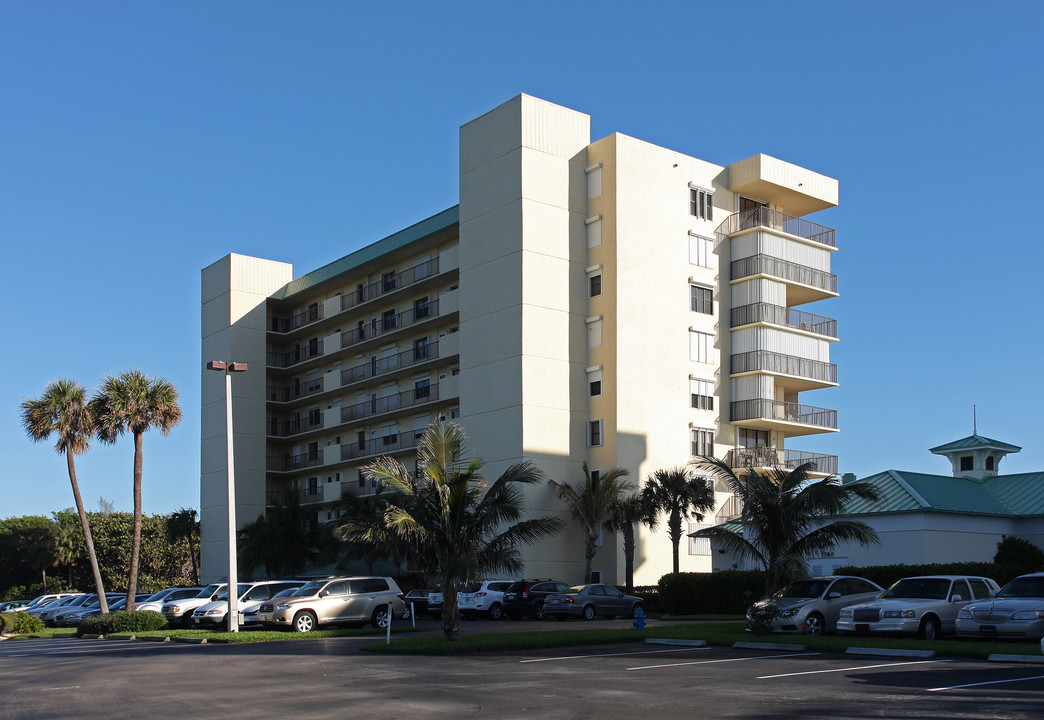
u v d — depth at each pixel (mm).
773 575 30000
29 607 53844
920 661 19719
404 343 63125
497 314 51406
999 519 41719
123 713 14344
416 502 26609
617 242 51531
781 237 57438
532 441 49250
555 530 28062
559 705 14172
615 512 47094
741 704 13961
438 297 59344
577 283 52469
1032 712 12625
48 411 48062
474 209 53812
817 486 29891
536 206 51312
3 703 16000
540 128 52156
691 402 53656
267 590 38656
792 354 56844
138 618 37812
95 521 93125
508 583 40750
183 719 13609
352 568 60906
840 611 25203
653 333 52438
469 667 20047
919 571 34688
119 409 46781
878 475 43125
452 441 27312
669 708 13711
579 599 38156
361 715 13547
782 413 56188
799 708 13438
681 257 54531
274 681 18172
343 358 68688
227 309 70875
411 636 29109
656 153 54250
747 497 30312
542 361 50344
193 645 29438
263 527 60312
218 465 69625
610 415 50500
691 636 25547
